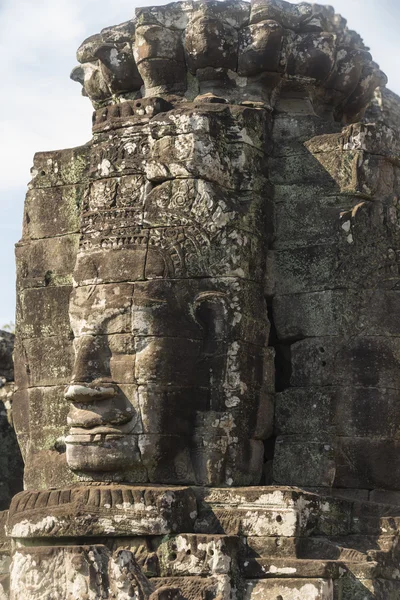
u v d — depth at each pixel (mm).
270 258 13977
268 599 12133
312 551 12594
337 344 13617
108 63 14711
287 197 14133
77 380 13180
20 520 12922
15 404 14758
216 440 13086
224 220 13359
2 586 13578
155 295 13188
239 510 12672
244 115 13836
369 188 13938
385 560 12656
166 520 12469
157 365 13055
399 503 13523
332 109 15055
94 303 13383
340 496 13398
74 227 14367
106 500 12617
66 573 12312
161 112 13672
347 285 13688
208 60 14211
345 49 14859
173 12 14391
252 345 13477
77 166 14461
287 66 14422
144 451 12945
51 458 13953
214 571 12164
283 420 13703
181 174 13367
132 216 13500
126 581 11953
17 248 14758
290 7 14555
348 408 13523
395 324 13750
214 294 13258
